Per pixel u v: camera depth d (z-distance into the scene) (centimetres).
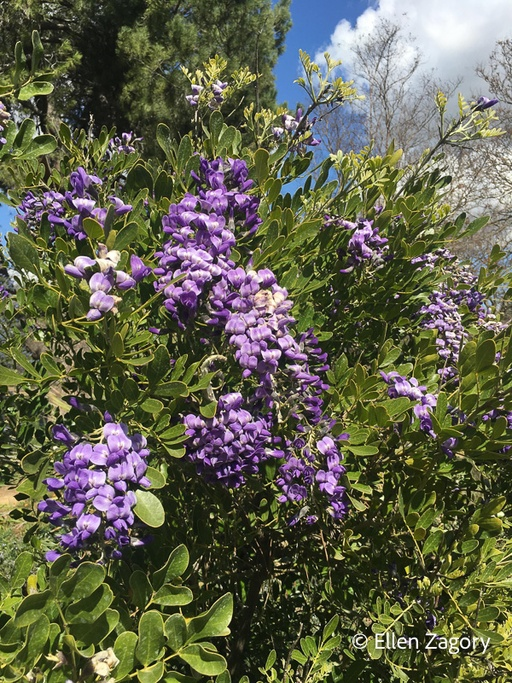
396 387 65
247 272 56
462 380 61
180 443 51
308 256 84
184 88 379
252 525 75
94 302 44
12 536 157
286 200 79
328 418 65
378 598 61
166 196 66
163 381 53
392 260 88
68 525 42
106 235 48
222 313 51
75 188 51
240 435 51
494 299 129
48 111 360
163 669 37
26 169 83
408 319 94
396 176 95
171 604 41
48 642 35
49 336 73
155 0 373
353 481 66
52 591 34
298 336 64
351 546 71
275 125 93
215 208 54
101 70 409
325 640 63
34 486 47
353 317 89
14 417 77
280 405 59
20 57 49
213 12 406
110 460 41
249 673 83
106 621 36
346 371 70
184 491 75
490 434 61
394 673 60
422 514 65
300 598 89
